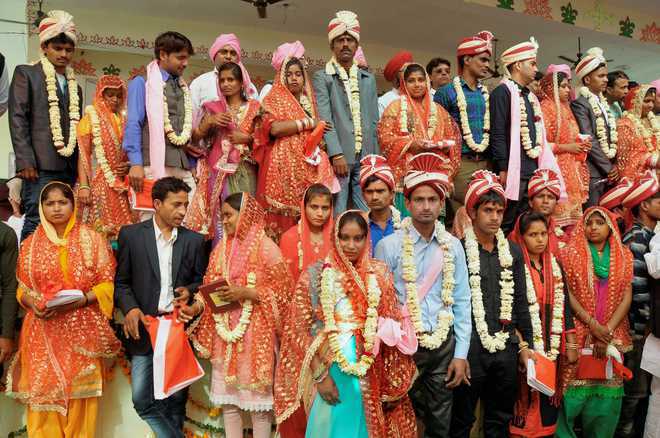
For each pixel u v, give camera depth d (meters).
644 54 10.96
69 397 3.72
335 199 4.70
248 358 3.59
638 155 5.66
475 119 5.14
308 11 9.37
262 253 3.74
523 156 4.94
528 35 10.09
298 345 3.27
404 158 4.72
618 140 5.73
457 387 3.75
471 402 3.75
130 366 4.07
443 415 3.59
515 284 3.85
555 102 5.32
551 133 5.24
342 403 3.17
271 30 10.23
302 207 3.96
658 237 4.43
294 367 3.30
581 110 5.61
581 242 4.40
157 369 3.54
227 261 3.72
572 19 8.42
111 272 3.89
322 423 3.17
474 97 5.19
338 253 3.29
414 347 3.32
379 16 9.52
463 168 5.10
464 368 3.57
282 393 3.31
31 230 4.32
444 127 4.89
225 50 5.04
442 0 7.55
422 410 3.71
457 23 9.78
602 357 4.21
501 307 3.77
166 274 3.81
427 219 3.60
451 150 4.77
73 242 3.84
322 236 3.96
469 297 3.68
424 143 4.63
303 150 4.46
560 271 4.08
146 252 3.79
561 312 3.99
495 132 4.91
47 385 3.65
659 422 4.35
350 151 4.75
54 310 3.71
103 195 4.35
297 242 3.96
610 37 8.92
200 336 3.73
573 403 4.21
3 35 6.11
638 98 5.89
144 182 4.23
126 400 4.07
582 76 5.90
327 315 3.21
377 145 4.95
